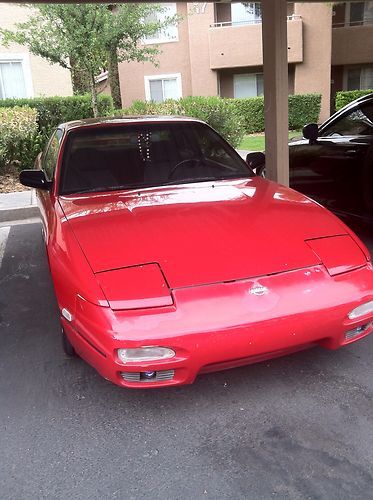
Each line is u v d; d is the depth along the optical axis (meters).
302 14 18.11
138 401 2.77
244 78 19.38
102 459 2.35
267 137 5.48
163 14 17.02
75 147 3.86
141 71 19.14
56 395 2.87
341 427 2.49
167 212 3.13
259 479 2.18
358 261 2.75
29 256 5.52
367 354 3.14
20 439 2.50
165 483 2.18
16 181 9.30
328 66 18.56
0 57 13.05
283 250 2.71
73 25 10.46
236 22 18.55
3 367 3.21
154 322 2.34
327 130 5.66
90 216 3.13
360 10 19.41
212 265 2.57
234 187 3.65
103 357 2.40
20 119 9.54
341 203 5.36
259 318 2.40
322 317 2.50
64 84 13.80
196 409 2.68
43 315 3.99
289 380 2.89
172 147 3.98
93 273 2.53
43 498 2.13
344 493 2.08
